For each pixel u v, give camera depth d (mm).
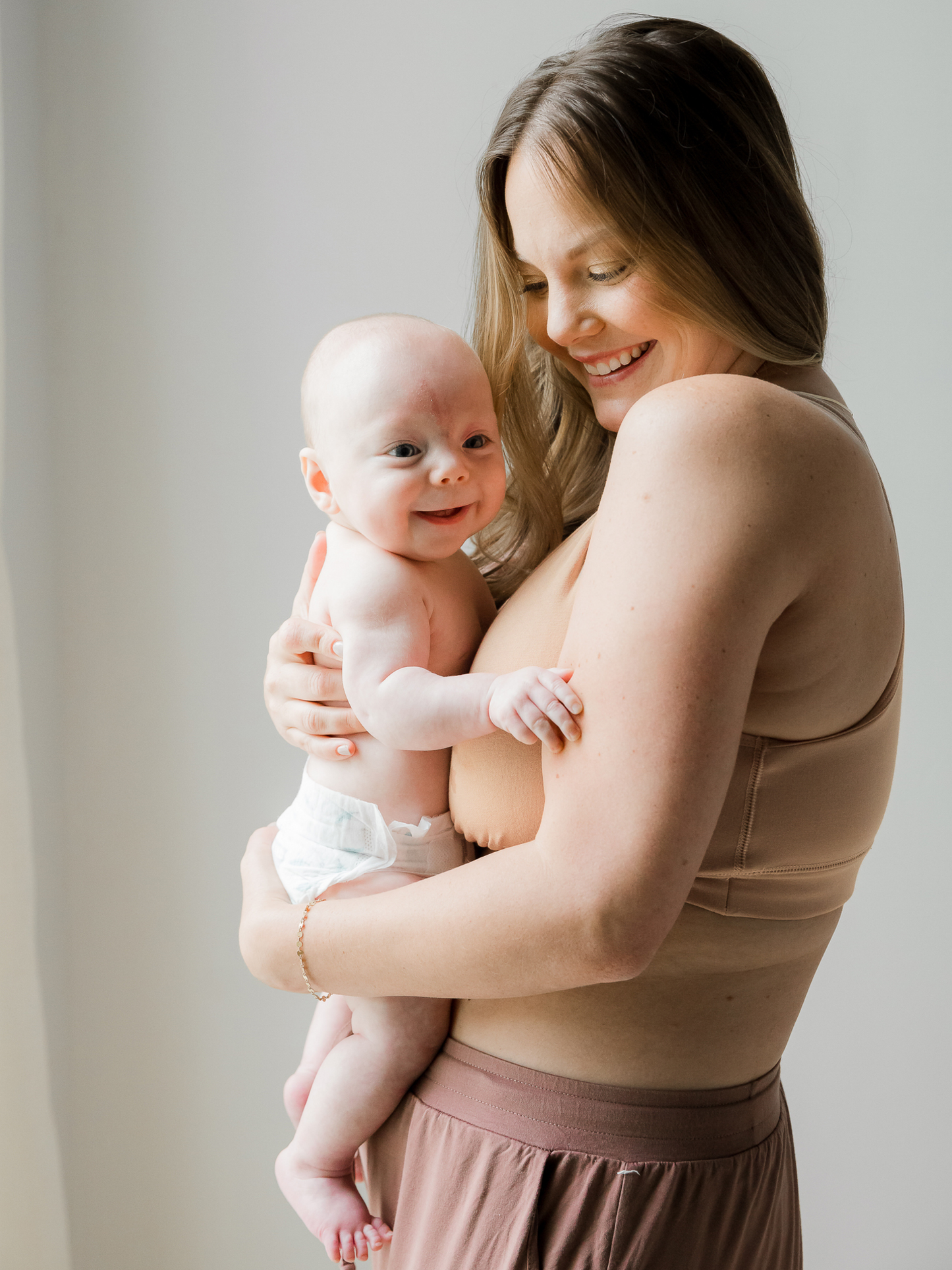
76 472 2096
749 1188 903
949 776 1975
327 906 937
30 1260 2111
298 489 2059
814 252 936
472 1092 929
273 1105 2170
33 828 2076
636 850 718
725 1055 896
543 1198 864
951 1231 2047
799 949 915
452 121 1982
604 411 1001
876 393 1934
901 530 1946
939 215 1889
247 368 2051
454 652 1021
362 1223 1032
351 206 2016
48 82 2033
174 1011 2176
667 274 873
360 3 1987
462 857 1023
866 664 830
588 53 897
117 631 2117
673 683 709
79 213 2051
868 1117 2049
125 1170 2209
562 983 772
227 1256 2201
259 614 2088
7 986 2016
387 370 966
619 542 754
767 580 720
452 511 990
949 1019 2016
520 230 940
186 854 2145
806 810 837
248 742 2109
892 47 1870
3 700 1984
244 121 2020
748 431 734
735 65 900
